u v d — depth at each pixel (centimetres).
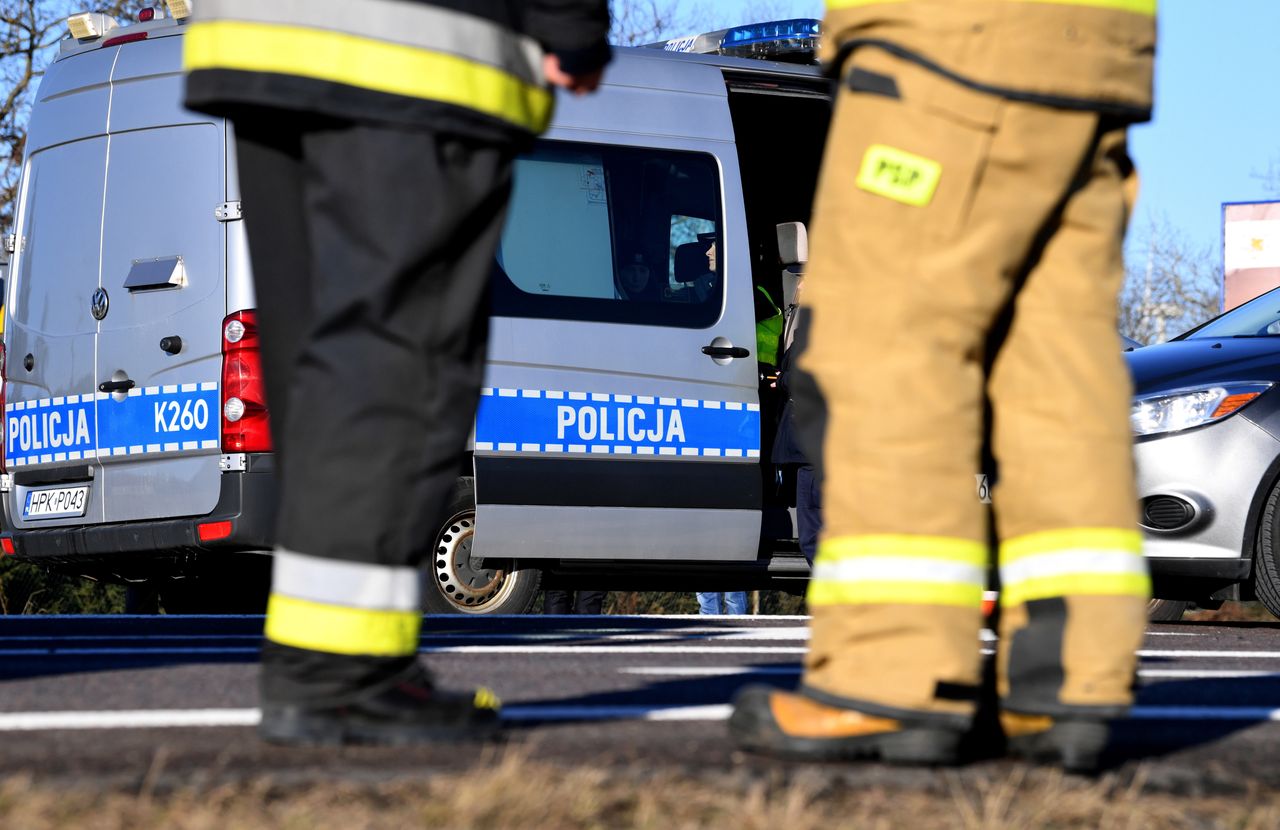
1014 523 626
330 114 602
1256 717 794
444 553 1844
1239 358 1769
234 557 1795
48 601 3509
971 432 607
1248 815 535
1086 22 596
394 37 604
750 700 626
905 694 592
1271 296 1991
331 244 609
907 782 553
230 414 1736
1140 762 643
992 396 636
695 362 1878
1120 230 636
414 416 612
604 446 1823
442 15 609
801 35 2208
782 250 2038
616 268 1858
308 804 487
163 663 995
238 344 1741
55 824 454
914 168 596
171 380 1784
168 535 1766
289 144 642
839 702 598
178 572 1939
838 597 606
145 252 1823
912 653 594
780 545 1998
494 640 1284
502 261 1800
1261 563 1705
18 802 472
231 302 1753
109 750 598
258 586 2147
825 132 2277
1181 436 1722
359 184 605
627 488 1833
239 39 607
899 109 600
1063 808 523
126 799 485
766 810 499
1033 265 627
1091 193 623
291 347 645
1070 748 600
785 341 1897
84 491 1859
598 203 1858
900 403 598
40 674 907
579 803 491
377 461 607
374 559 611
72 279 1891
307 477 610
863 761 606
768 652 1150
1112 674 599
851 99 617
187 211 1800
